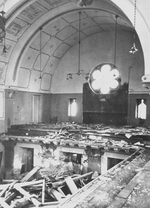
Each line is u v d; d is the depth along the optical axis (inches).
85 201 194.5
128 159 368.8
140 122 687.7
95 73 763.4
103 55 753.6
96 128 610.2
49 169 551.5
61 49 779.4
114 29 719.1
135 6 351.9
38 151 575.8
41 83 791.1
